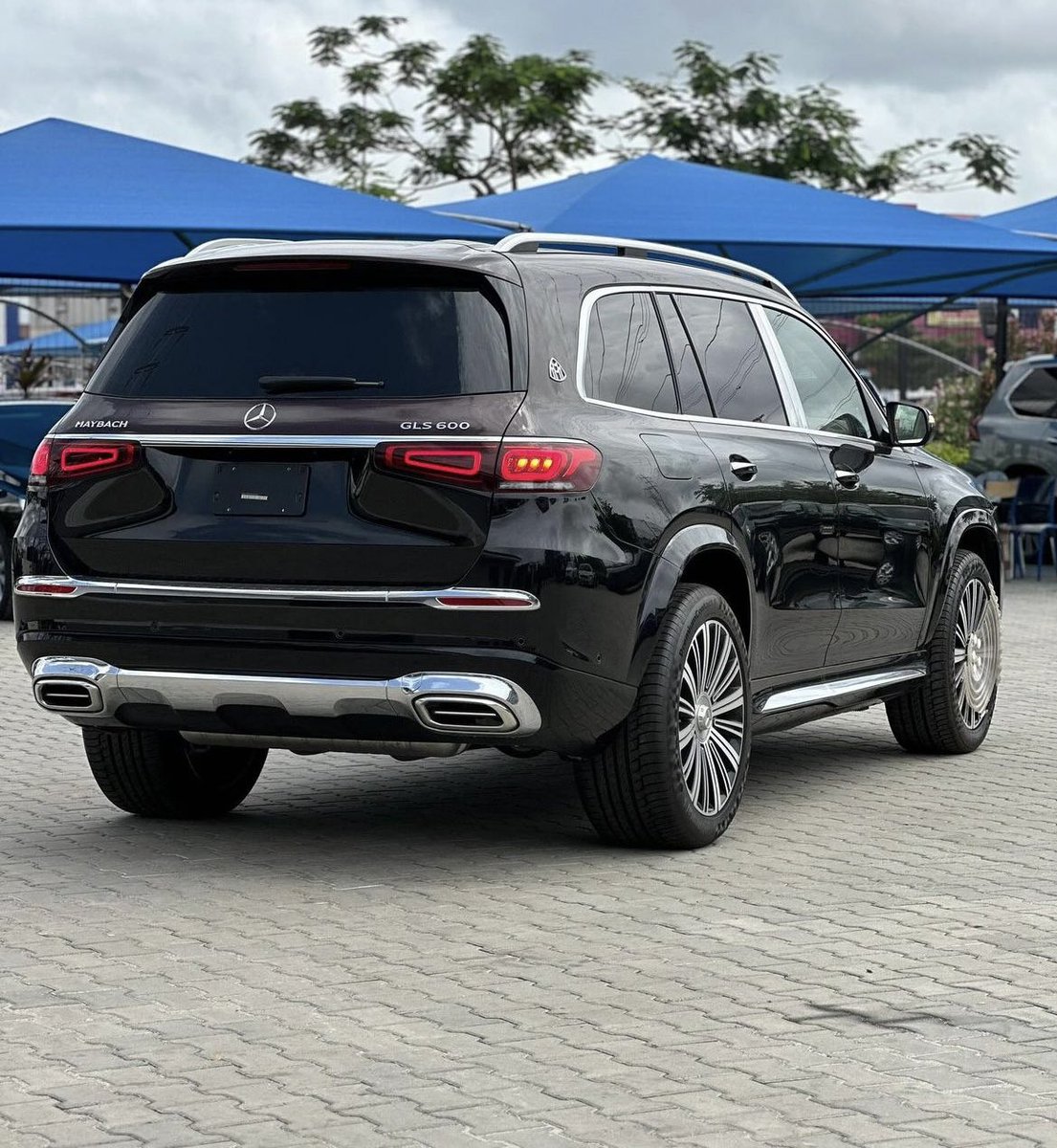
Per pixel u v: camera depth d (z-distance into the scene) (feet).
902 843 22.82
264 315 20.95
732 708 22.58
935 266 71.67
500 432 19.76
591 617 20.07
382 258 20.57
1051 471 67.97
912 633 27.89
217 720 20.90
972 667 29.53
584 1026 15.56
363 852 22.24
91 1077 14.24
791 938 18.38
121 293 72.59
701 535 21.81
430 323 20.40
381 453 19.85
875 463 26.86
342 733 20.52
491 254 20.94
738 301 24.77
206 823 24.06
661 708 21.21
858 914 19.33
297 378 20.38
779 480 23.79
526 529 19.66
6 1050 14.88
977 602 29.63
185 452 20.61
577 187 66.23
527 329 20.49
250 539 20.21
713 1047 15.01
